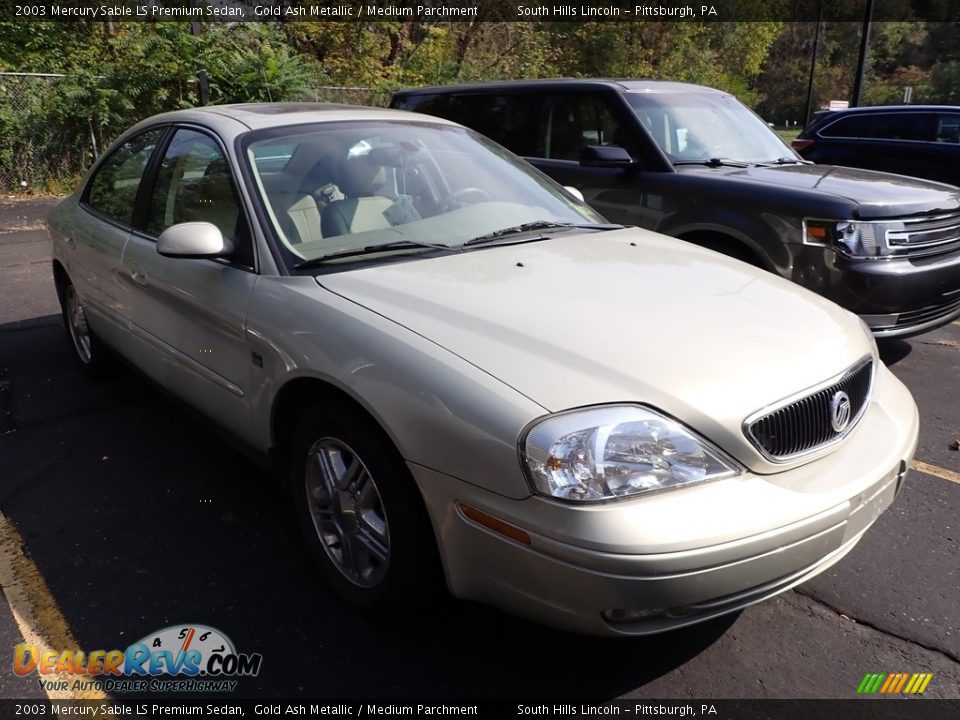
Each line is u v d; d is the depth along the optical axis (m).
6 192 13.07
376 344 2.34
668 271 2.91
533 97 6.41
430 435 2.14
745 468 2.10
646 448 2.00
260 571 2.91
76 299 4.78
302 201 3.06
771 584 2.12
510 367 2.14
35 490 3.51
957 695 2.32
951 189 5.06
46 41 16.25
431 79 21.77
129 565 2.95
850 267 4.43
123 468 3.71
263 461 3.06
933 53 54.03
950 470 3.73
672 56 29.45
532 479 1.96
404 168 3.44
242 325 2.84
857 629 2.61
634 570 1.90
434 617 2.65
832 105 15.23
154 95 14.24
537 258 2.95
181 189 3.48
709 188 5.04
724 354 2.26
